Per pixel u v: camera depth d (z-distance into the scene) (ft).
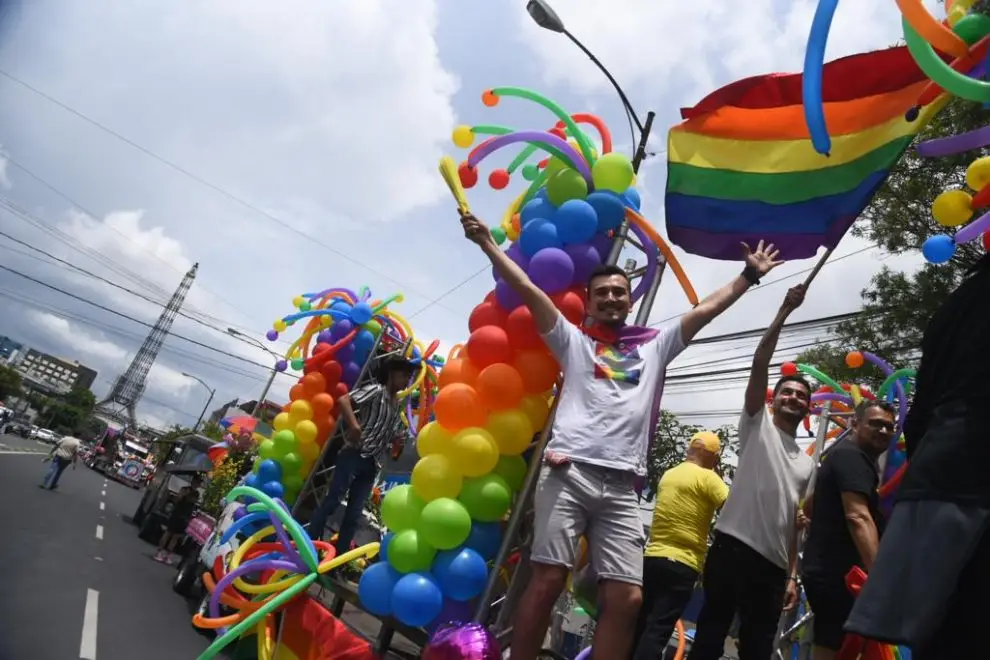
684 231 12.88
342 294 27.20
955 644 5.47
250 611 16.12
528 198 15.96
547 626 10.30
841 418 21.35
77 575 32.37
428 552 12.41
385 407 21.15
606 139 15.10
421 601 11.83
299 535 15.12
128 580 34.81
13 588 27.09
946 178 31.09
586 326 12.55
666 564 14.15
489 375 12.82
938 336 6.44
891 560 5.64
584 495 10.48
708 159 12.69
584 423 10.83
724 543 12.80
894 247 34.63
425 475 12.56
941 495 5.55
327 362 25.61
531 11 27.84
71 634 22.89
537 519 10.69
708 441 15.90
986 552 5.39
